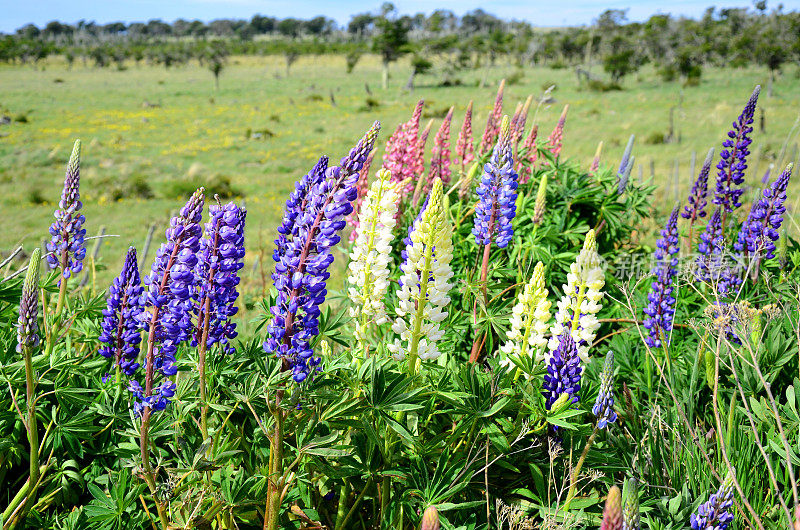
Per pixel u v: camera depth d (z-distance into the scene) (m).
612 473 3.13
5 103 63.72
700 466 3.12
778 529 2.73
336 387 2.79
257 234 20.86
